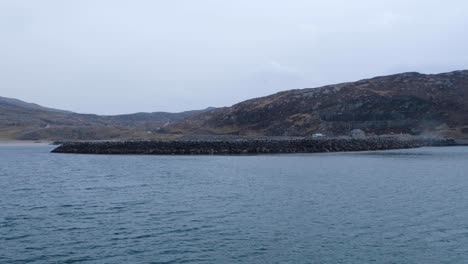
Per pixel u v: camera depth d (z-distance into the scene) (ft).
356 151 343.46
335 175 170.40
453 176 166.20
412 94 567.59
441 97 563.48
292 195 123.75
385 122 524.93
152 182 157.99
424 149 368.68
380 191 129.18
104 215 99.81
